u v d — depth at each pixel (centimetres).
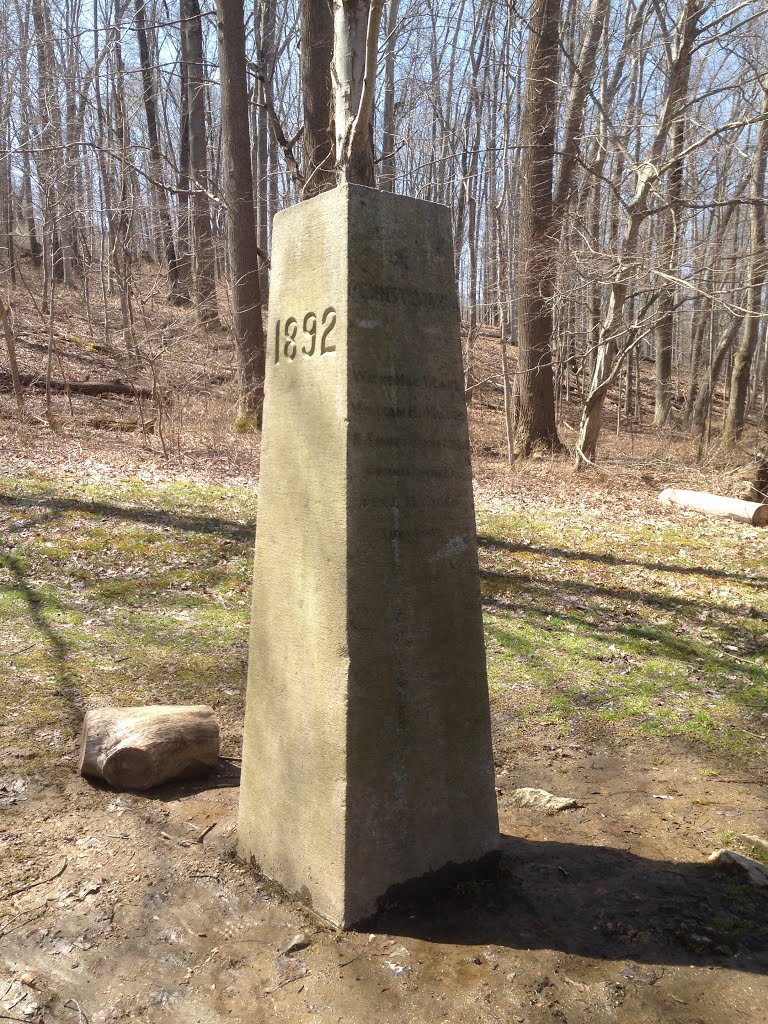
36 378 1695
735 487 1393
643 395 3309
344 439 281
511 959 291
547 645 665
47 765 420
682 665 633
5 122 1891
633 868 361
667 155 1516
